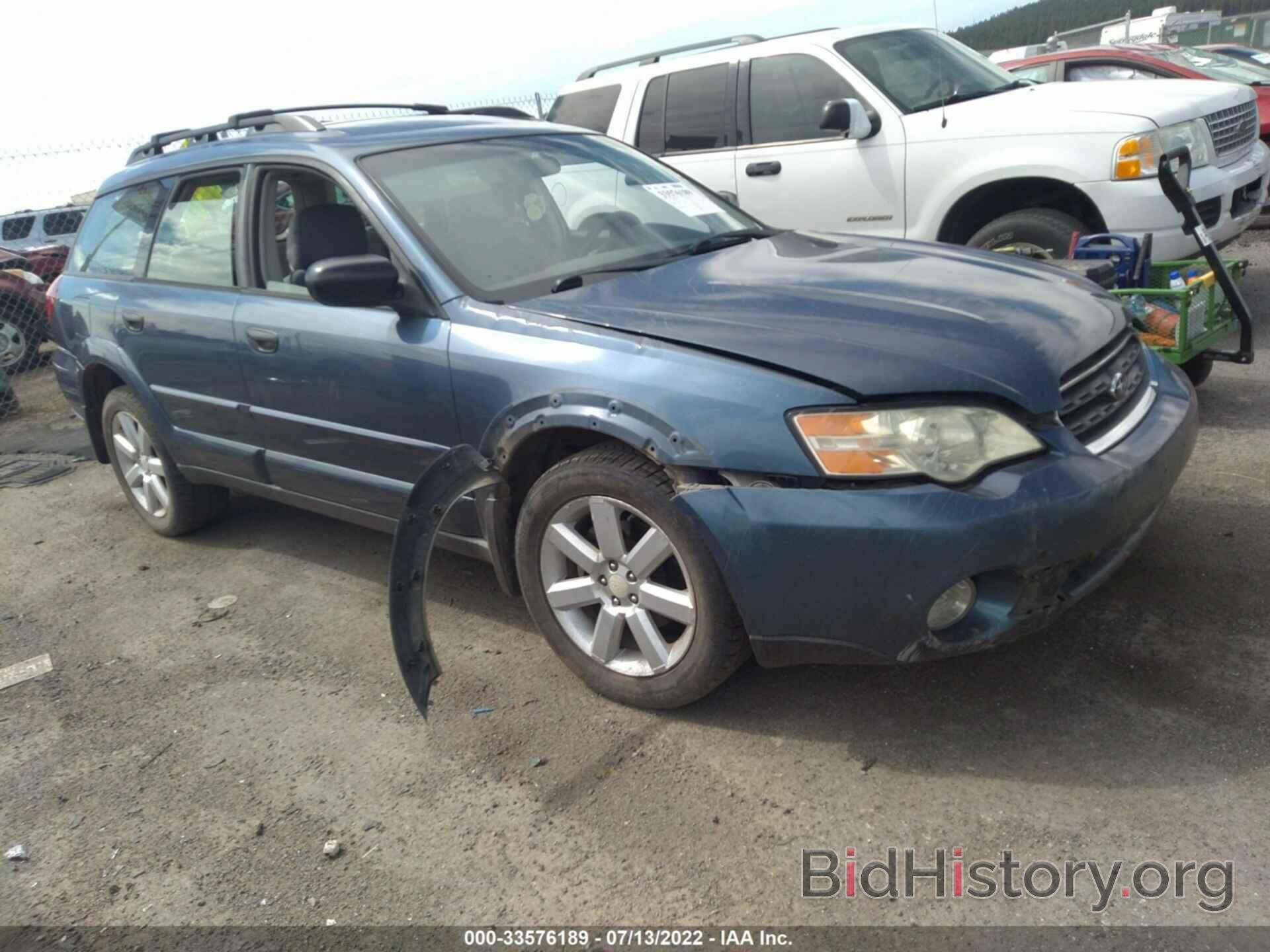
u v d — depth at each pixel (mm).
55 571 4797
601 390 2717
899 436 2387
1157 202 5191
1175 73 9508
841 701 2924
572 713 3047
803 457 2432
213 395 4078
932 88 6125
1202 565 3350
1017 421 2445
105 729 3326
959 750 2660
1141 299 4395
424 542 2758
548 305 3014
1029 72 10328
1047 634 3084
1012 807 2441
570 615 3082
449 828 2631
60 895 2576
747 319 2762
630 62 7480
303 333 3539
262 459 3977
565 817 2611
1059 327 2723
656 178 4051
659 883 2357
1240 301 4262
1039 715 2742
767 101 6430
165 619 4098
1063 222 5469
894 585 2393
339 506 3797
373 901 2418
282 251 3809
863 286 2963
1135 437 2709
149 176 4555
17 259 10859
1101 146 5266
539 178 3691
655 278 3191
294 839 2672
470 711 3129
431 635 3611
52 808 2939
